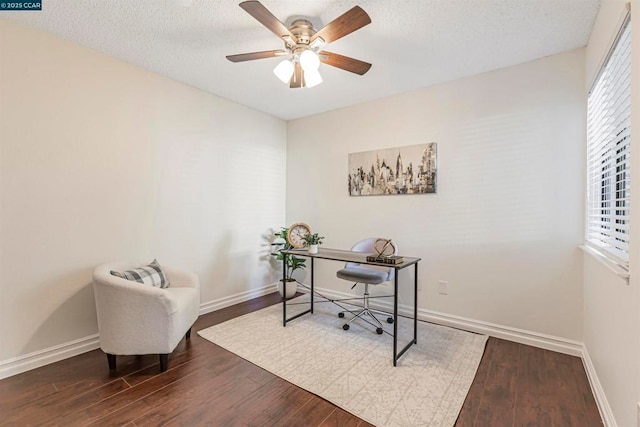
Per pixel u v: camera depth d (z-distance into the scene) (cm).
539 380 203
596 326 196
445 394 188
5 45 204
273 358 232
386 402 180
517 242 264
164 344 210
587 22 204
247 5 161
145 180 282
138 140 277
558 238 246
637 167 127
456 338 268
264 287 405
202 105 329
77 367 218
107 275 214
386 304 341
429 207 311
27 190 214
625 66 157
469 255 288
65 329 232
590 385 197
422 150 312
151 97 285
